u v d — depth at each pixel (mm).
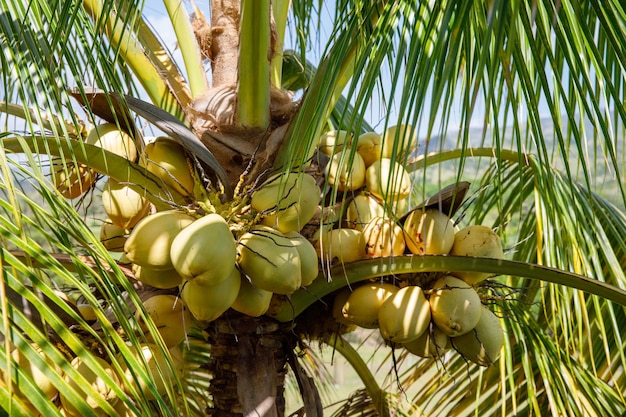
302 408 3172
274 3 3557
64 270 2219
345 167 3174
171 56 3496
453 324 2865
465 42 2328
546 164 2484
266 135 3074
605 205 3988
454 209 3080
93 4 3287
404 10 2371
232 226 2668
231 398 3121
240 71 3023
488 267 2836
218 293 2566
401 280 3023
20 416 1976
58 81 2785
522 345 3574
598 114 2342
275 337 3074
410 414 3990
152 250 2527
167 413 2223
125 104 2699
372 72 2344
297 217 2705
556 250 3896
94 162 2727
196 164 2865
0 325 2037
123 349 2227
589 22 3061
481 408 4008
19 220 2154
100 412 2549
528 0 2564
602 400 3520
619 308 4004
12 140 2646
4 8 2707
